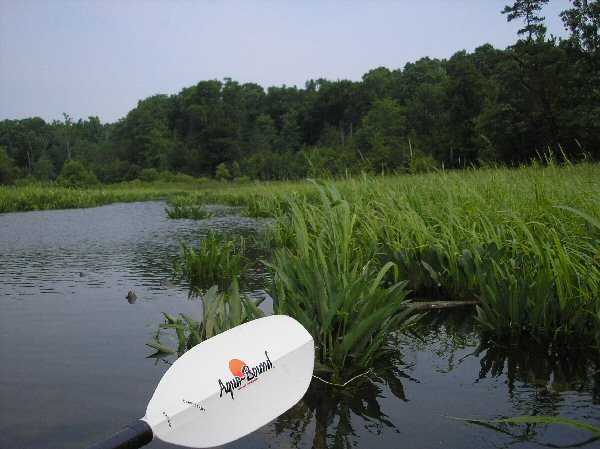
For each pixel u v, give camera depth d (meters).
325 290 2.86
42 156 98.06
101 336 3.35
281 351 2.42
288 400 2.26
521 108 26.86
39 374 2.71
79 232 9.91
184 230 9.98
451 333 3.30
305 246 3.19
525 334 3.22
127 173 82.44
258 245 7.41
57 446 2.01
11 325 3.59
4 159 66.50
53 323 3.65
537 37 27.73
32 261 6.39
